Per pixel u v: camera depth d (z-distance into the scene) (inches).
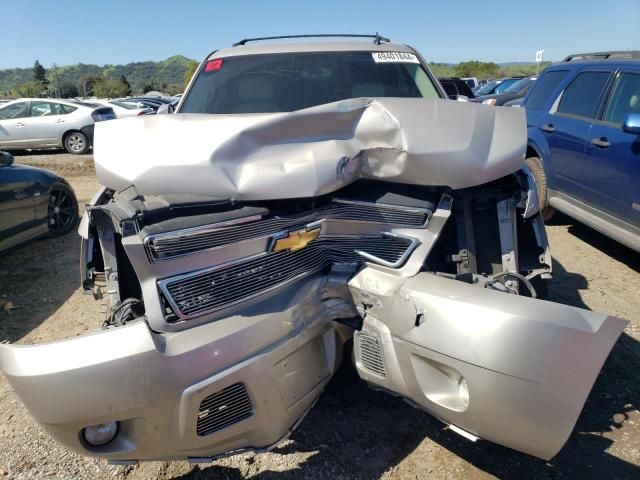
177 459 81.8
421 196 95.4
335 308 95.2
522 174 105.9
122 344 72.3
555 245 220.1
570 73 233.1
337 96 137.3
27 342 152.4
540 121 243.3
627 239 176.6
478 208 108.4
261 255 83.8
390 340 88.7
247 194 80.4
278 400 83.7
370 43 152.9
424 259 90.6
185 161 80.4
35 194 225.5
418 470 97.3
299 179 81.9
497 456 100.3
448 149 88.6
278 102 136.2
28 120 574.9
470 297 79.7
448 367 80.4
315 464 99.4
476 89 786.2
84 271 103.7
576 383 72.3
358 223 94.8
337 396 118.7
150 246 74.2
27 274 206.5
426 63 151.1
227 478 96.7
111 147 86.7
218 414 79.4
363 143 91.9
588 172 200.5
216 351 76.9
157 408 74.7
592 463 97.6
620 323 73.3
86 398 71.4
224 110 136.6
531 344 73.1
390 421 110.7
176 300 76.4
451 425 85.8
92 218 86.6
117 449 77.3
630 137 178.4
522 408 74.5
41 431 112.3
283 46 150.4
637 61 195.0
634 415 110.3
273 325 82.7
